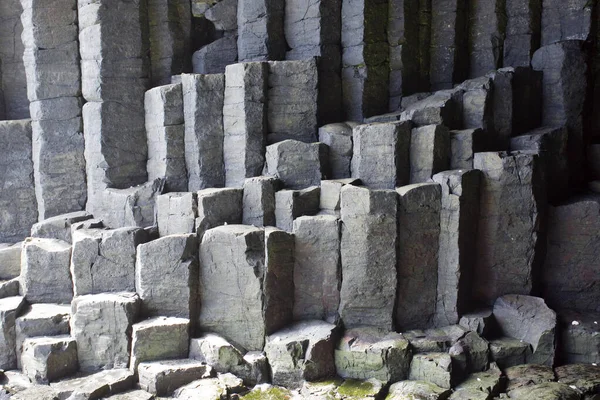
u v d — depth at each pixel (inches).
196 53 560.7
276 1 544.1
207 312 452.4
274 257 440.8
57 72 526.9
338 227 446.0
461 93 496.1
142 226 502.3
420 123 479.2
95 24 505.7
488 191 457.1
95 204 526.3
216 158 511.2
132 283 460.4
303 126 510.9
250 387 423.2
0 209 547.8
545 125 528.7
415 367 416.8
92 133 520.7
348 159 491.5
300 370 419.2
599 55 541.3
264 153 503.2
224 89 505.7
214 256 448.5
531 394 386.9
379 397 401.4
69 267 472.1
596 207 462.9
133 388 416.5
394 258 442.3
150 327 426.0
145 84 530.9
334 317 453.1
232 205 474.6
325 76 537.3
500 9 558.3
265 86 499.2
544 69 529.3
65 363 426.9
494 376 410.0
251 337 443.5
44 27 518.3
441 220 448.1
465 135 466.0
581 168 530.6
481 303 469.1
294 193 461.1
